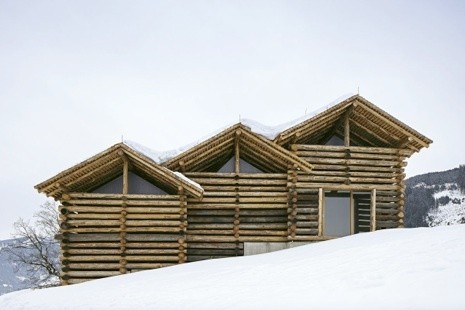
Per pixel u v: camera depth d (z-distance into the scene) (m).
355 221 20.72
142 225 17.03
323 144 20.36
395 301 6.98
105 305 9.77
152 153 18.05
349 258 10.91
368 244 12.65
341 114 18.95
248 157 19.08
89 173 16.62
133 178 18.11
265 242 18.03
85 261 16.89
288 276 10.12
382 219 19.02
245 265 12.94
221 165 19.22
